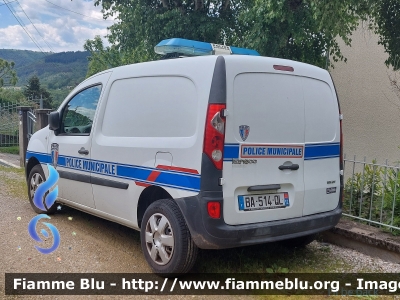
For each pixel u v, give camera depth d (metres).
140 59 11.33
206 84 3.57
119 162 4.39
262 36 7.44
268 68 3.83
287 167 3.88
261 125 3.71
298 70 4.08
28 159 6.28
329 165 4.30
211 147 3.46
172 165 3.76
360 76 8.26
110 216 4.68
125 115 4.44
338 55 8.18
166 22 10.56
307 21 7.37
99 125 4.77
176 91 3.88
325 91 4.34
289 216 3.92
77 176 5.07
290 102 3.95
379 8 6.96
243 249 4.71
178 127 3.79
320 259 4.53
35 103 15.66
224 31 10.66
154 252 3.95
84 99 5.19
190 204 3.56
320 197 4.19
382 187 4.99
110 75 4.81
